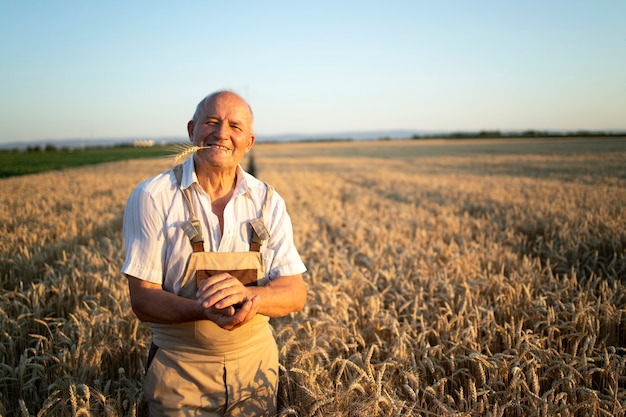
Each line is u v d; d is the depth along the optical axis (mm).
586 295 4203
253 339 2428
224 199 2412
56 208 11781
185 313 2131
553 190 15695
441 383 2693
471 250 6680
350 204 13406
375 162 43469
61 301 4332
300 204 12914
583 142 78938
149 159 51062
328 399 2342
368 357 2562
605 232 7254
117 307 3850
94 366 3016
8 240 7027
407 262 5926
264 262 2475
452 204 12984
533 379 2650
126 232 2334
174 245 2277
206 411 2369
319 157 56812
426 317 4039
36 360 3262
